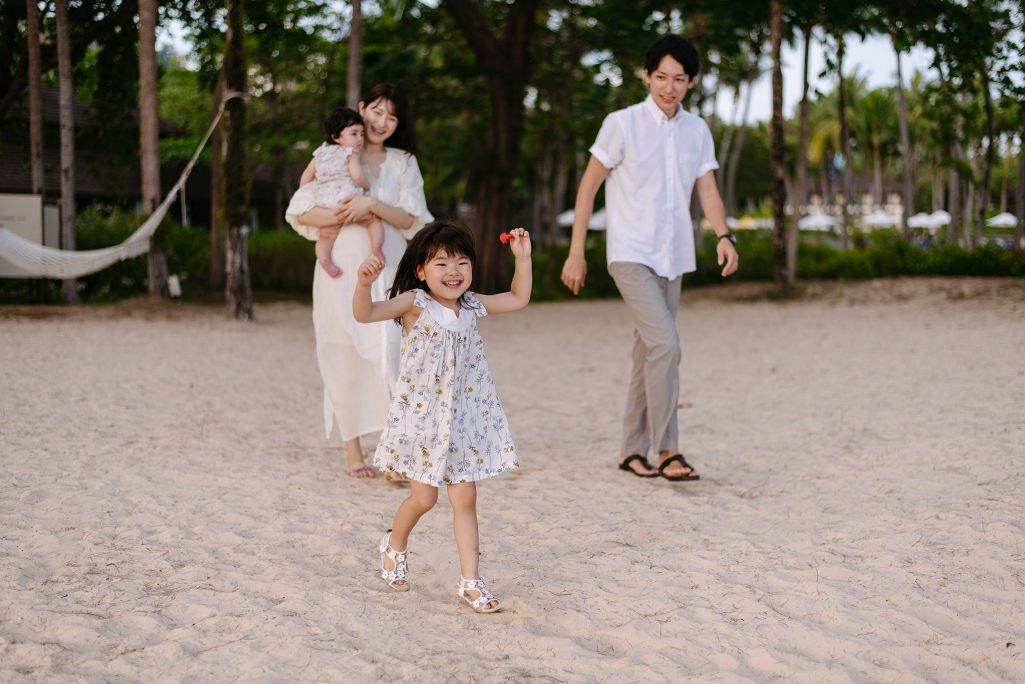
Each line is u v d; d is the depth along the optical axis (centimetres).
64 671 283
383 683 279
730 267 524
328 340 523
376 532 428
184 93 3306
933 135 1992
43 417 655
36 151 1617
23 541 398
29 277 1547
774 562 384
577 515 459
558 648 303
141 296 1753
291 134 2347
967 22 1738
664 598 347
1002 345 1070
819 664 290
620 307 1962
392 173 531
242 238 1456
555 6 2009
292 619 325
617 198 529
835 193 6800
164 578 362
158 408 713
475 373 347
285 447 601
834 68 1961
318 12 1838
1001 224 4231
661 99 518
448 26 2141
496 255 2097
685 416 723
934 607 332
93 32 1709
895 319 1478
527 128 2441
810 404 752
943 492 473
